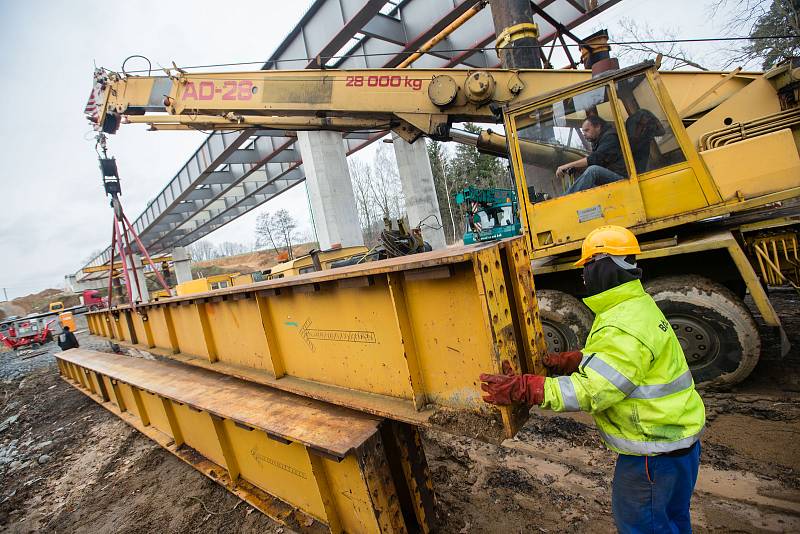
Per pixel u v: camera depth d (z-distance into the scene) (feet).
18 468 17.44
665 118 11.30
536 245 12.98
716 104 13.61
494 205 29.32
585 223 12.26
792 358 12.48
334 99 17.52
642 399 5.09
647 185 11.62
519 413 5.64
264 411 8.81
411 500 7.77
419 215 47.52
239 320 10.99
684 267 12.23
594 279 5.46
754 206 10.64
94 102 18.89
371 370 7.39
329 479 7.87
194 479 12.65
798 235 11.05
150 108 18.25
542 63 20.15
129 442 16.69
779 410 10.05
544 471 9.34
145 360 17.35
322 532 8.41
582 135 12.48
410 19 34.22
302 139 37.58
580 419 11.21
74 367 26.35
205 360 13.07
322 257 24.88
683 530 5.62
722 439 9.39
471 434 5.59
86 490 13.89
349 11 30.22
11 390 34.83
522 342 6.24
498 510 8.39
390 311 6.68
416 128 18.39
